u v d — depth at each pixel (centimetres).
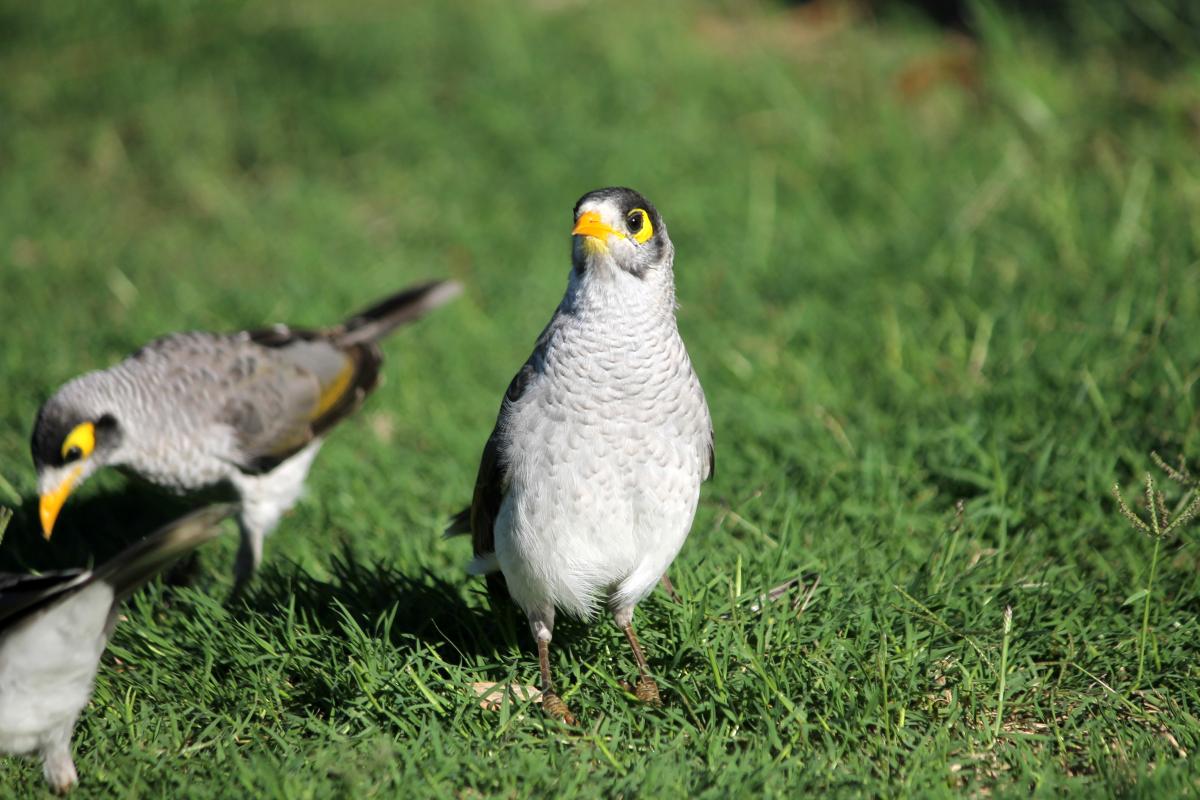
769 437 1134
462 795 710
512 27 2003
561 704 788
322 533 1056
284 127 1861
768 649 820
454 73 1933
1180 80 1580
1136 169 1445
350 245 1628
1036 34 1816
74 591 660
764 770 705
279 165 1811
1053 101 1612
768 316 1363
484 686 823
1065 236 1366
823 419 1151
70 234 1655
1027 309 1254
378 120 1841
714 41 2011
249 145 1836
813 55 1931
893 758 725
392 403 1272
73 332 1393
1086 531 963
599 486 764
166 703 803
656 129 1752
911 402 1159
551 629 816
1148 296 1210
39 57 2031
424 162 1769
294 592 913
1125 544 949
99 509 1101
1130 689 796
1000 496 1006
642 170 1661
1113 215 1398
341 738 753
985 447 1063
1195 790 670
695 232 1541
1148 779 673
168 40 2050
